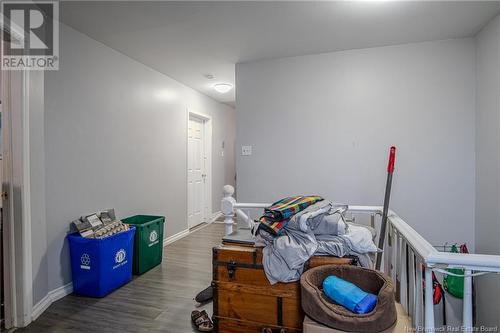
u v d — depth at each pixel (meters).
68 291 2.49
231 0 2.10
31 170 2.06
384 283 1.32
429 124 2.85
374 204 3.01
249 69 3.39
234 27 2.54
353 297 1.28
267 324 1.63
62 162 2.44
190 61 3.38
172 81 4.07
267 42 2.86
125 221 3.18
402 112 2.92
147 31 2.60
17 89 1.98
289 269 1.55
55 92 2.37
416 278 1.31
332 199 3.13
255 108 3.38
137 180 3.39
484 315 2.47
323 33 2.66
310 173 3.20
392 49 2.93
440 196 2.83
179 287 2.65
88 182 2.71
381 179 2.98
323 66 3.14
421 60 2.86
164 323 2.06
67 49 2.48
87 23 2.44
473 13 2.29
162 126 3.87
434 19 2.40
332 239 1.61
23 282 2.01
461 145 2.77
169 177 4.04
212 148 5.43
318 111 3.16
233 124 6.48
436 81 2.83
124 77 3.17
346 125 3.08
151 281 2.79
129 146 3.26
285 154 3.28
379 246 1.92
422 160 2.87
